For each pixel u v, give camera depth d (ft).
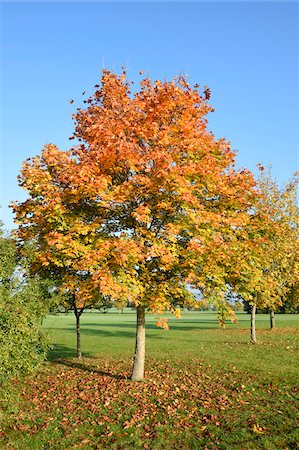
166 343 88.38
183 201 39.68
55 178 43.45
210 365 55.52
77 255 37.40
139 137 43.32
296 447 26.16
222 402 36.76
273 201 80.69
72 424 32.81
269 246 73.92
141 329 47.67
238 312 296.51
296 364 53.78
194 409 34.83
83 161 41.68
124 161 40.78
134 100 44.09
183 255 39.86
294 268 79.82
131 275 39.58
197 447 27.25
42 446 28.84
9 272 34.12
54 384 47.11
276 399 37.17
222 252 40.60
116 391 41.88
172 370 52.95
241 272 43.83
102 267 37.70
